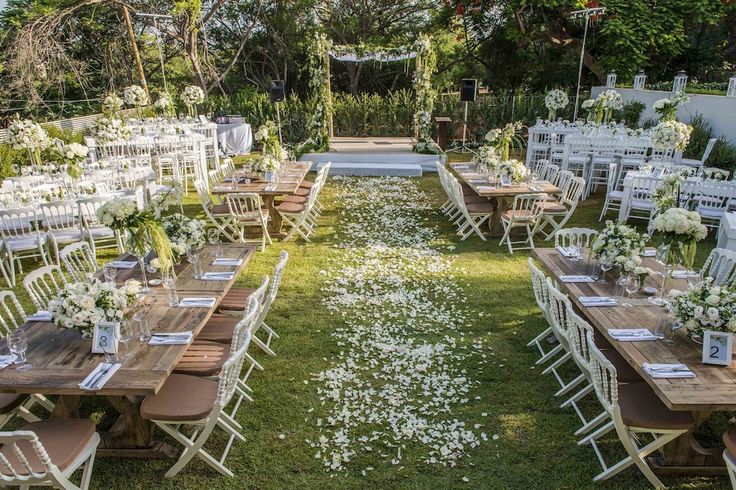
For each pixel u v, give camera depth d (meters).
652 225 3.58
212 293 3.80
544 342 4.50
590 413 3.62
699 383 2.72
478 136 14.95
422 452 3.24
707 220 7.25
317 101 12.34
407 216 8.20
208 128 11.55
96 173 7.50
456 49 19.67
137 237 3.64
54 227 6.25
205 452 3.10
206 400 3.05
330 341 4.52
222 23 19.80
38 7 15.02
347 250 6.71
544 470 3.11
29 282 3.70
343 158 11.92
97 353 2.96
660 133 7.57
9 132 7.27
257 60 21.03
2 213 5.59
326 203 8.95
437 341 4.51
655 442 2.89
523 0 13.88
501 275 5.93
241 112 15.24
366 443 3.32
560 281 4.04
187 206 8.64
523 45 16.28
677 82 11.56
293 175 7.81
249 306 3.36
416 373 4.04
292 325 4.79
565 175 7.41
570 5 14.20
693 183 6.88
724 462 3.04
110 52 16.73
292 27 19.52
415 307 5.13
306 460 3.18
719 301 2.93
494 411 3.63
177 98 15.77
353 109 15.20
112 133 8.91
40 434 2.76
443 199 9.17
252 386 3.90
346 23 20.19
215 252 4.52
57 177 7.26
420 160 11.87
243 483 3.01
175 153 9.40
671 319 3.18
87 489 2.80
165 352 3.01
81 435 2.77
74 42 16.30
